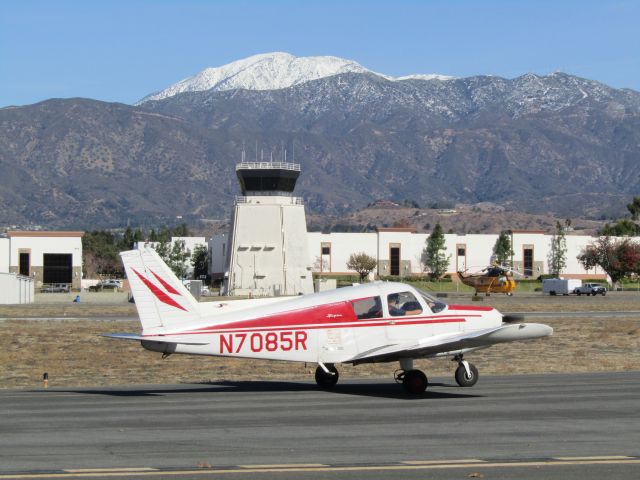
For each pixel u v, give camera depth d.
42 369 62.81
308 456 30.38
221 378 56.75
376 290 48.75
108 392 48.78
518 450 31.44
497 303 179.38
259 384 52.97
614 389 49.00
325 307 47.69
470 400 44.53
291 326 47.06
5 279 194.25
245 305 47.53
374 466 28.86
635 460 29.83
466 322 49.44
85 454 30.69
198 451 31.20
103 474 27.69
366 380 54.62
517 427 36.12
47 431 35.19
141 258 46.34
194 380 55.69
